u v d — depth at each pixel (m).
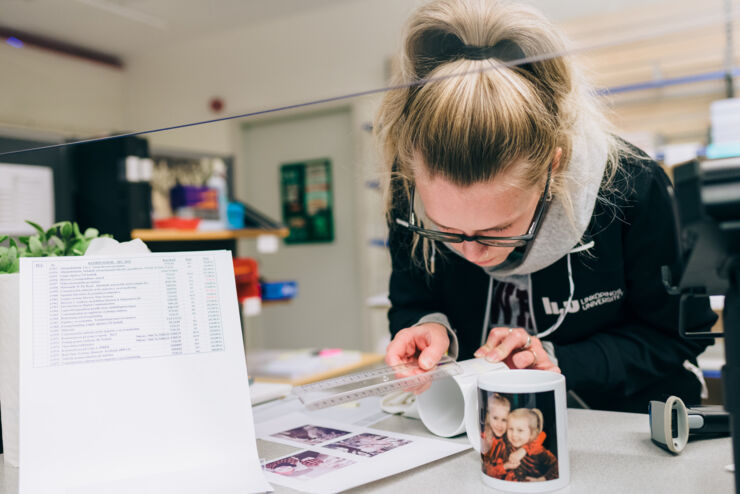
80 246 0.83
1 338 0.73
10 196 1.27
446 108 0.68
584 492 0.57
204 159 2.59
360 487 0.62
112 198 2.04
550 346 0.96
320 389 0.73
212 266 0.74
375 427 0.84
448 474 0.65
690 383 1.03
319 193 2.34
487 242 0.79
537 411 0.58
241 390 0.70
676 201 0.49
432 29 0.72
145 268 0.71
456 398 0.84
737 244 0.45
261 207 2.59
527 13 0.68
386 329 2.39
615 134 0.94
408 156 0.76
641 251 1.00
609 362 0.96
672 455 0.66
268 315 2.80
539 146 0.71
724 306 0.49
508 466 0.59
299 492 0.60
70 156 2.02
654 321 1.02
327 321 2.53
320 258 2.45
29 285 0.66
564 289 1.03
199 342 0.70
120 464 0.64
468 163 0.67
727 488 0.56
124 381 0.66
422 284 1.16
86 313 0.67
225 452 0.67
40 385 0.63
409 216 0.88
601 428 0.78
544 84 0.73
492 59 0.70
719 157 0.47
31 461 0.61
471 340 1.15
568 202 0.86
